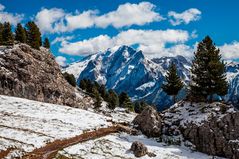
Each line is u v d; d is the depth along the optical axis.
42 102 87.19
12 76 88.56
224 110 67.12
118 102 185.38
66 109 82.75
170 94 84.69
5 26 113.56
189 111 73.06
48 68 102.25
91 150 54.47
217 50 74.50
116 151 56.69
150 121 71.00
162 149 62.72
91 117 77.94
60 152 50.34
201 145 64.69
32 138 53.56
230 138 62.88
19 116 66.69
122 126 71.75
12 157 45.50
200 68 74.88
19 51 93.69
